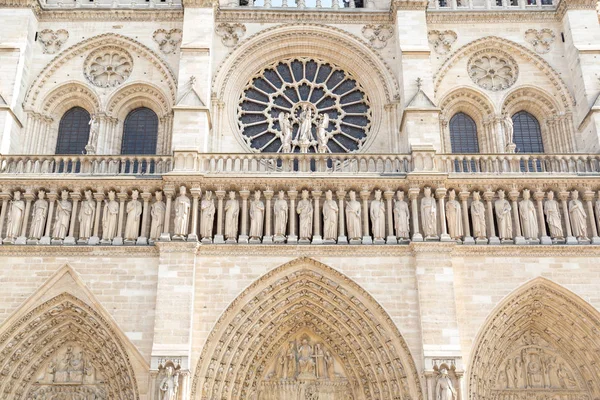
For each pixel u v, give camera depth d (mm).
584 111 47125
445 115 49812
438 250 41094
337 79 51594
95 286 40875
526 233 42375
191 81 46656
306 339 43219
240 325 40719
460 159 44625
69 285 41094
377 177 43094
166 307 39594
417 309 40344
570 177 43156
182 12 50719
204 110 45500
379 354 40594
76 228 42656
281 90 50875
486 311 40625
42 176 42875
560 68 49969
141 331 39938
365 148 48656
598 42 48969
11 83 46594
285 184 43125
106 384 40969
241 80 50562
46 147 48500
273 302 41625
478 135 50125
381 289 40875
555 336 42625
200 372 39281
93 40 50312
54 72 49719
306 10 51062
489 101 49562
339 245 41594
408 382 39219
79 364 41531
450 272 40656
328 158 46375
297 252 41625
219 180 42906
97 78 50219
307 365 42438
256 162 45812
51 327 41438
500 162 45094
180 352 38562
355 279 41094
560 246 41750
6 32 48531
